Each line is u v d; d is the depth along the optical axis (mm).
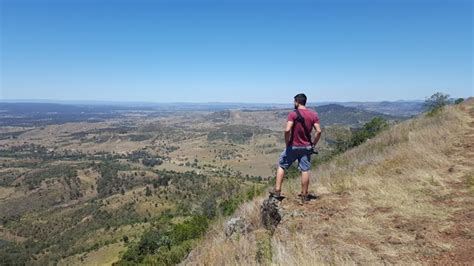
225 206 12078
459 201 6363
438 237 5113
